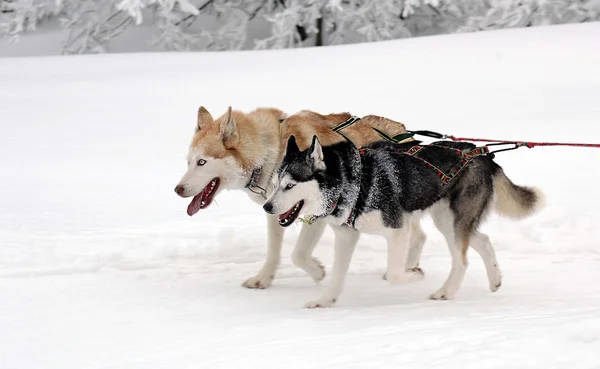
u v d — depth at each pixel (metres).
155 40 22.66
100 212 7.46
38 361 3.86
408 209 4.98
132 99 13.80
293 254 5.42
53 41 24.20
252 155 5.26
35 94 14.54
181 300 5.08
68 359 3.87
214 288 5.43
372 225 4.83
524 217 5.54
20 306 4.90
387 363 3.13
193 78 15.49
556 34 17.20
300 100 12.84
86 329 4.41
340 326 4.05
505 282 5.44
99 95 14.27
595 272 5.61
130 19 23.47
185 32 24.09
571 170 8.29
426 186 5.03
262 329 4.13
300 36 23.64
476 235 5.30
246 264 6.11
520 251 6.24
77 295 5.16
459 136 9.87
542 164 8.54
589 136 9.52
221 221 7.16
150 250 6.31
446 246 6.49
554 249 6.21
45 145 10.66
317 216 4.82
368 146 5.04
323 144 5.25
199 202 5.34
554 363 2.92
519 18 19.36
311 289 5.45
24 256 6.00
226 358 3.54
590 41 16.14
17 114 12.80
